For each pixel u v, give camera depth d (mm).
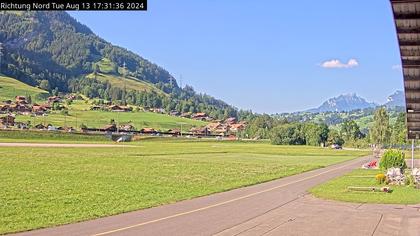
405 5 8023
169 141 147250
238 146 125812
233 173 41844
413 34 9039
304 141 163250
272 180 36062
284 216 17969
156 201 22125
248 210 19500
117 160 52656
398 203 22531
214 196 24812
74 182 29750
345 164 61531
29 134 120000
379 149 110625
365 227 15797
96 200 22031
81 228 14773
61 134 126562
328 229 15328
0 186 26141
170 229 14805
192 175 38312
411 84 12688
